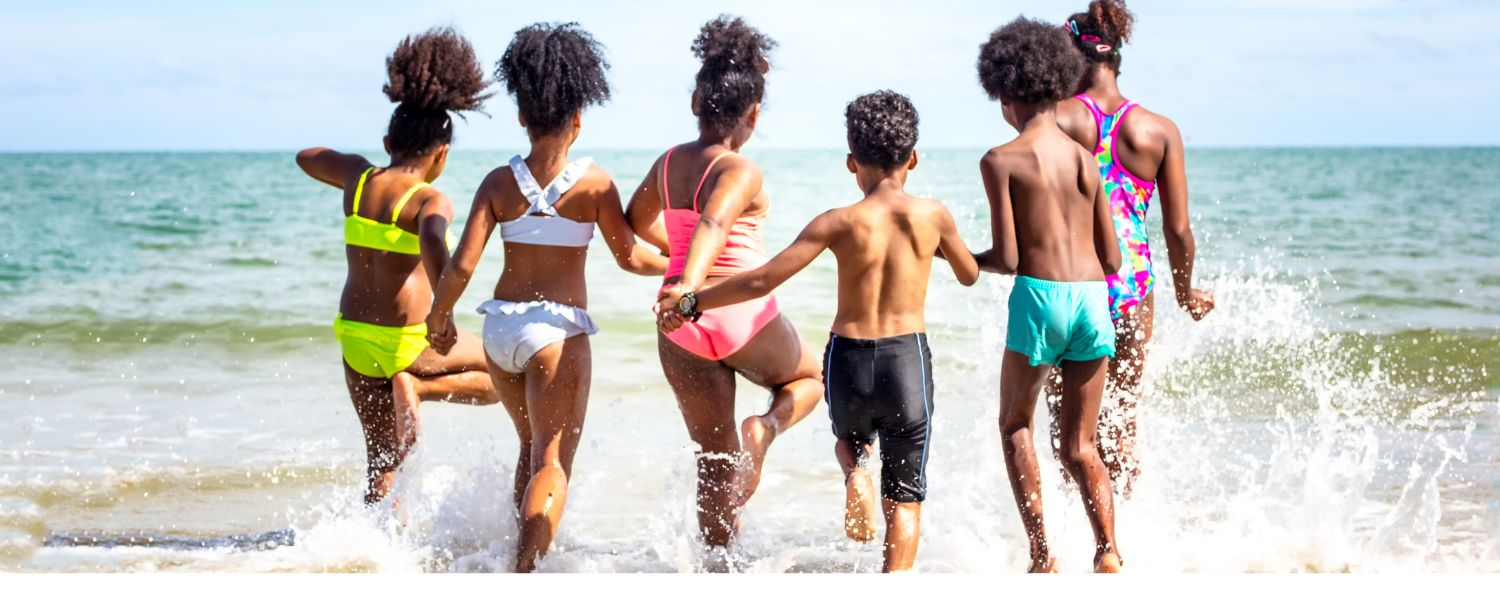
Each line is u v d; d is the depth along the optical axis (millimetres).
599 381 7293
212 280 11828
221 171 47938
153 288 11211
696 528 4383
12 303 10195
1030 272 3875
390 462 4746
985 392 5430
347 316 4609
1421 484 5008
